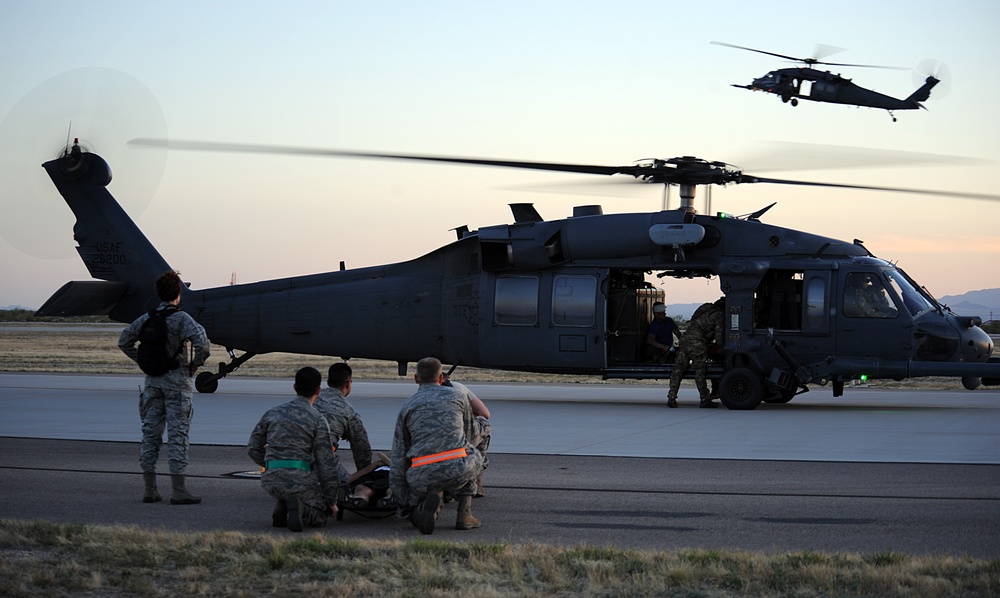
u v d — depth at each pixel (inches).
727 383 705.6
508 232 749.9
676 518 328.8
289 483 309.9
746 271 702.5
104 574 246.4
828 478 407.2
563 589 234.8
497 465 445.7
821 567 245.4
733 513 336.2
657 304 758.5
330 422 335.6
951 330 679.1
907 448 496.1
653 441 528.1
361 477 340.2
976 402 779.4
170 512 338.0
